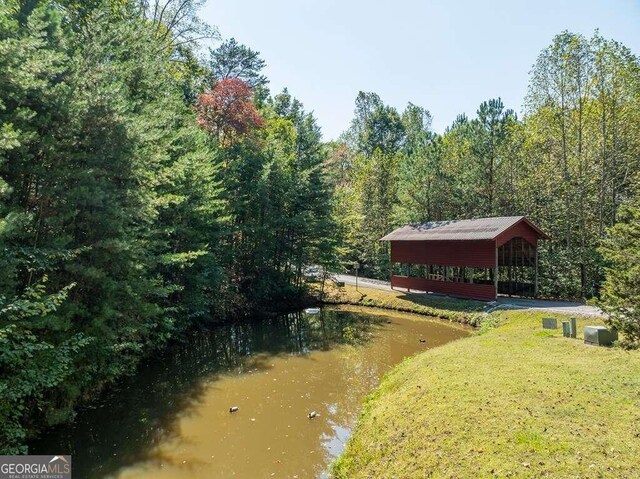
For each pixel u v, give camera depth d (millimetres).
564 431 5945
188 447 8391
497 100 28578
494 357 10133
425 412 7102
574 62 23453
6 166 8031
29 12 9219
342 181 53156
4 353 6898
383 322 21844
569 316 16766
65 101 8578
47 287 9023
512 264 26812
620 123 23062
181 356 15578
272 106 55219
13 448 7340
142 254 10953
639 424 6086
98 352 9992
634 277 9039
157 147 12125
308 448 8297
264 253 24953
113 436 8859
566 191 25109
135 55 14828
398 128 63125
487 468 5188
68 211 9000
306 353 15938
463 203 30312
